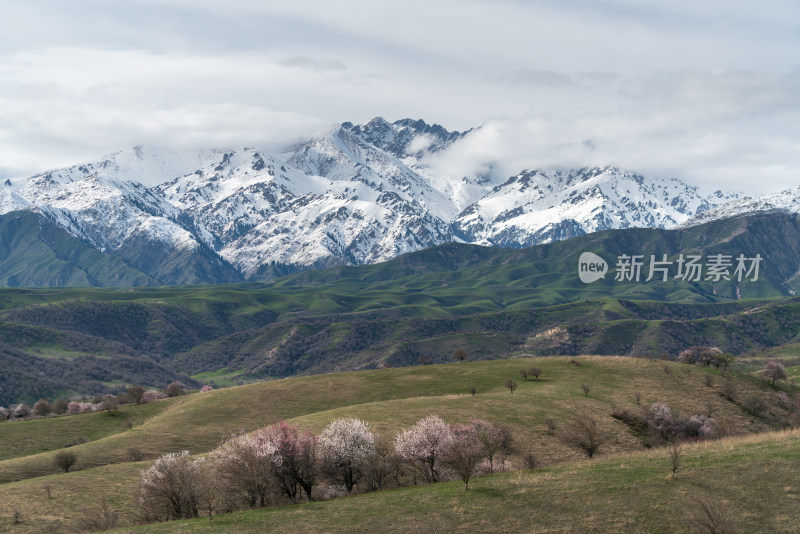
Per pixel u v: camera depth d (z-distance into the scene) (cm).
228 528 4344
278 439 5509
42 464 8075
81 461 8169
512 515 4191
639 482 4488
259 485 5244
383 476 5788
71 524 5422
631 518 3944
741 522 3744
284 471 5438
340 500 4978
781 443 5044
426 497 4759
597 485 4541
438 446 5688
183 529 4391
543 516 4122
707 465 4659
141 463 7662
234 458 5309
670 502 4084
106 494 6259
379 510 4525
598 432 8438
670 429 8831
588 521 3972
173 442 9238
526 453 7362
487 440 6303
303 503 5050
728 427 8912
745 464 4556
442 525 4128
